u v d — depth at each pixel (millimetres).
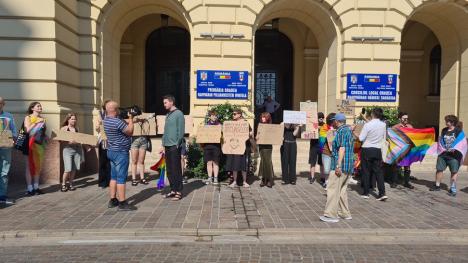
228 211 7098
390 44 11734
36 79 9594
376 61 11719
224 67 11547
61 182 9562
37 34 9547
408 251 5383
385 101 11742
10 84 9539
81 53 11297
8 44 9484
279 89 16594
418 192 8930
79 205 7422
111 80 12477
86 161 10984
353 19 11664
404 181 9531
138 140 9242
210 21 11477
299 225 6328
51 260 4957
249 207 7391
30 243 5617
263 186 9320
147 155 11508
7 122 7598
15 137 7820
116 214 6832
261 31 16562
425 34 16594
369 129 8117
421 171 11625
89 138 8641
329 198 6523
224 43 11523
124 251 5289
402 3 11719
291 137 9602
